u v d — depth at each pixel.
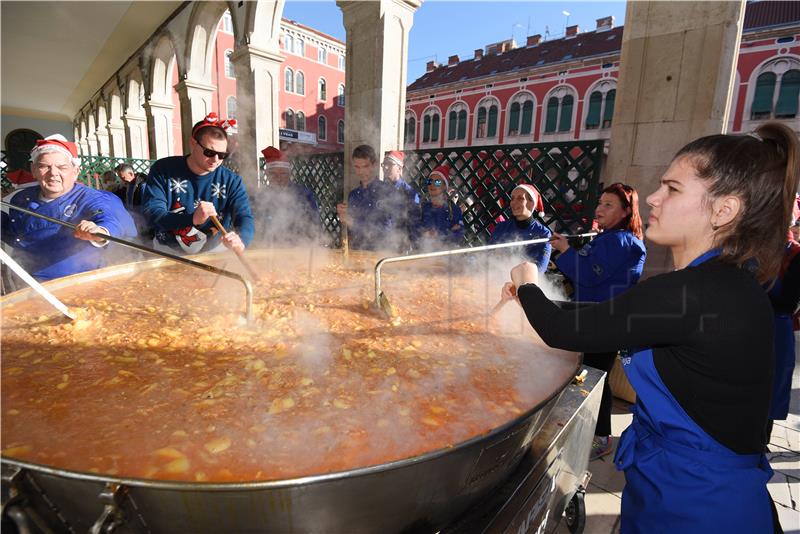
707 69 2.51
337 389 0.96
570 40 21.16
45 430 0.77
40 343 1.13
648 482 0.94
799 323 2.36
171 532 0.66
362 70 4.46
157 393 0.91
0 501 0.61
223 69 19.30
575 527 1.66
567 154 3.33
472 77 22.81
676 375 0.82
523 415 0.83
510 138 21.11
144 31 8.38
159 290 1.67
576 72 18.84
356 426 0.82
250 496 0.62
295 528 0.67
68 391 0.90
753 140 0.76
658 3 2.63
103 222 1.98
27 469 0.62
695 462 0.85
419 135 24.64
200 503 0.61
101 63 10.50
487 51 24.31
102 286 1.70
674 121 2.66
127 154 11.17
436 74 25.73
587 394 1.28
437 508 0.81
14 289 2.03
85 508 0.66
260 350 1.14
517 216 2.58
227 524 0.65
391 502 0.72
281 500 0.64
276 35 6.04
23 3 6.71
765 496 0.86
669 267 2.76
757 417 0.80
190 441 0.76
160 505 0.62
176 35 7.56
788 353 2.09
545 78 19.72
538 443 1.11
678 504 0.87
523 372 1.08
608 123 18.39
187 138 7.79
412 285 1.86
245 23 5.90
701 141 0.80
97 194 2.07
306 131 25.62
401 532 0.81
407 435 0.80
